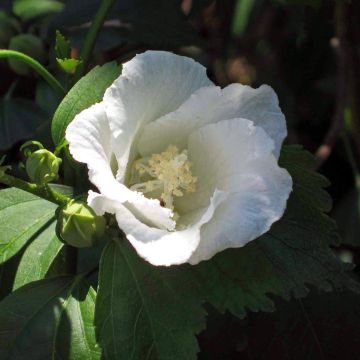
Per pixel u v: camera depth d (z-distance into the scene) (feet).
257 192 0.89
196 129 0.97
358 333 1.13
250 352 1.13
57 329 0.94
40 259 1.02
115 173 0.95
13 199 1.05
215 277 0.93
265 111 0.95
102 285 0.92
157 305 0.92
